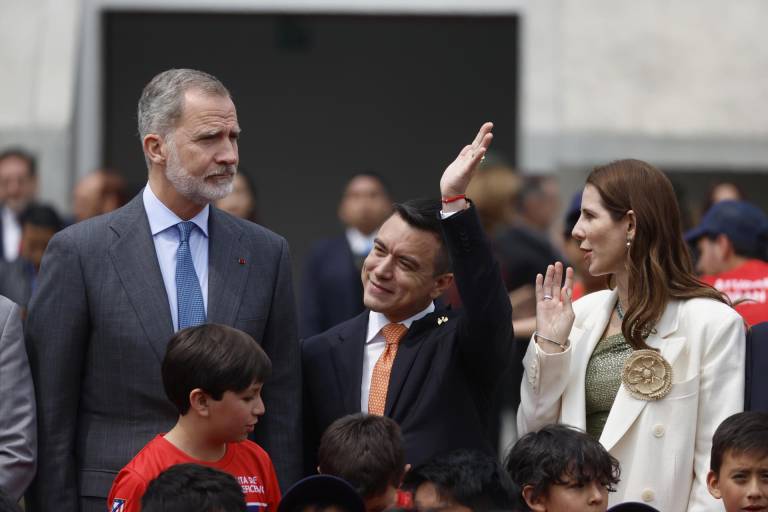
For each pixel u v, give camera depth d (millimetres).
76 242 15062
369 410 15562
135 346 14820
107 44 35312
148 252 15094
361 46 42969
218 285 15211
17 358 14820
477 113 42969
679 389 14766
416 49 43000
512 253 25875
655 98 33438
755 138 33125
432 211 15547
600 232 15188
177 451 13922
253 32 42312
